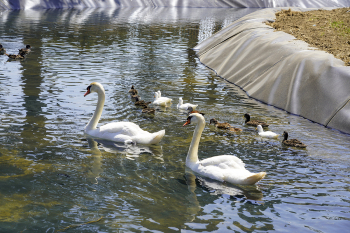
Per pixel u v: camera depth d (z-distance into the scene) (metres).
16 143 10.33
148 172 9.20
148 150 10.65
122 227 6.77
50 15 43.38
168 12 57.03
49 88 16.05
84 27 35.56
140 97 15.66
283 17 28.91
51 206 7.36
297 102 15.34
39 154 9.78
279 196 8.16
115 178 8.77
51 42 27.23
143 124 12.80
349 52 17.31
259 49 20.55
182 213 7.36
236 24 27.86
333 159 10.34
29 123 11.89
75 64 21.08
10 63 20.27
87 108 13.83
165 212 7.38
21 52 22.25
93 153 10.16
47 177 8.57
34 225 6.69
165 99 15.24
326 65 15.64
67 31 32.50
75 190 8.06
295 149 11.05
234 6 71.12
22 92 15.15
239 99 16.75
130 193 8.09
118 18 45.03
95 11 52.06
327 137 12.34
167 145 11.09
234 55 22.06
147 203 7.70
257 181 8.39
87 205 7.48
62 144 10.56
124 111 13.97
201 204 7.75
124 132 11.23
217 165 9.12
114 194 8.00
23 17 39.72
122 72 20.06
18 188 7.99
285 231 6.84
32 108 13.31
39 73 18.53
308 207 7.71
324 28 24.08
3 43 25.47
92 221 6.91
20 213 7.05
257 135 12.26
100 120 12.78
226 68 21.27
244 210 7.55
